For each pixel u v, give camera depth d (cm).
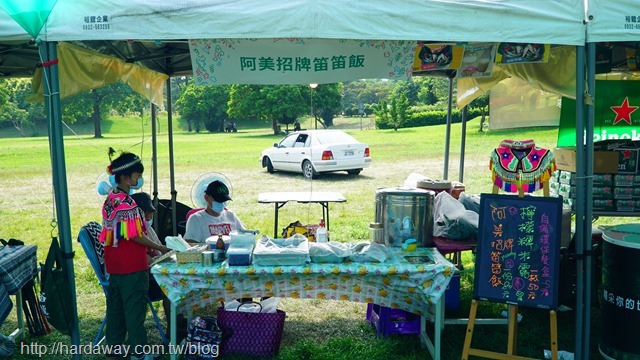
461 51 473
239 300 501
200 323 446
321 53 418
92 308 583
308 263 414
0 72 664
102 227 418
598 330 516
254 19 381
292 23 382
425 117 3469
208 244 437
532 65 520
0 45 473
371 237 471
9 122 4403
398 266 406
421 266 406
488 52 472
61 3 381
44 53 387
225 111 4453
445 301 526
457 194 590
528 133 2350
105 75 509
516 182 417
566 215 538
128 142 3173
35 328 495
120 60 546
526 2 390
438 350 414
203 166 1948
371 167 1828
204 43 413
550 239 402
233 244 432
